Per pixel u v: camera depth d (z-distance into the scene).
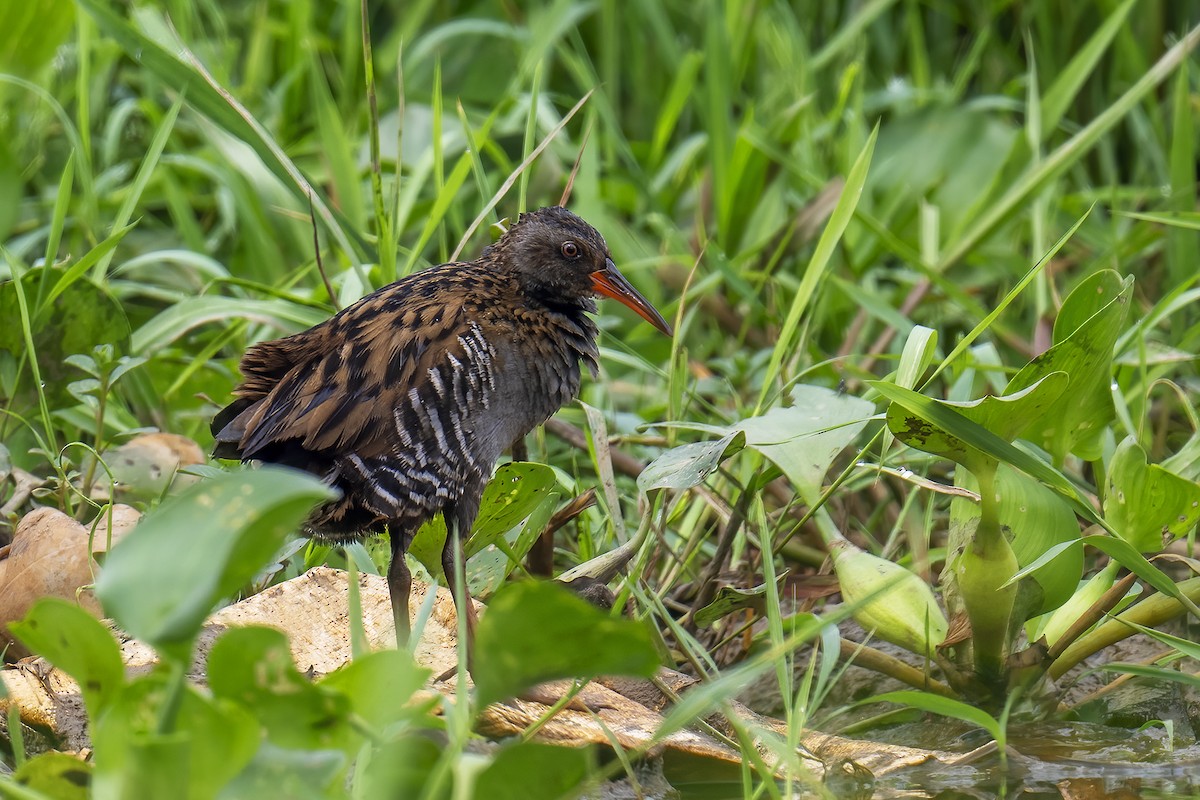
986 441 6.07
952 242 11.07
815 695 6.17
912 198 12.05
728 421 9.09
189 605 3.85
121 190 11.38
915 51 13.30
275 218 11.07
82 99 10.40
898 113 12.97
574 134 13.32
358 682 4.59
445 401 7.09
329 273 10.94
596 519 8.45
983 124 12.41
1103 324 6.46
